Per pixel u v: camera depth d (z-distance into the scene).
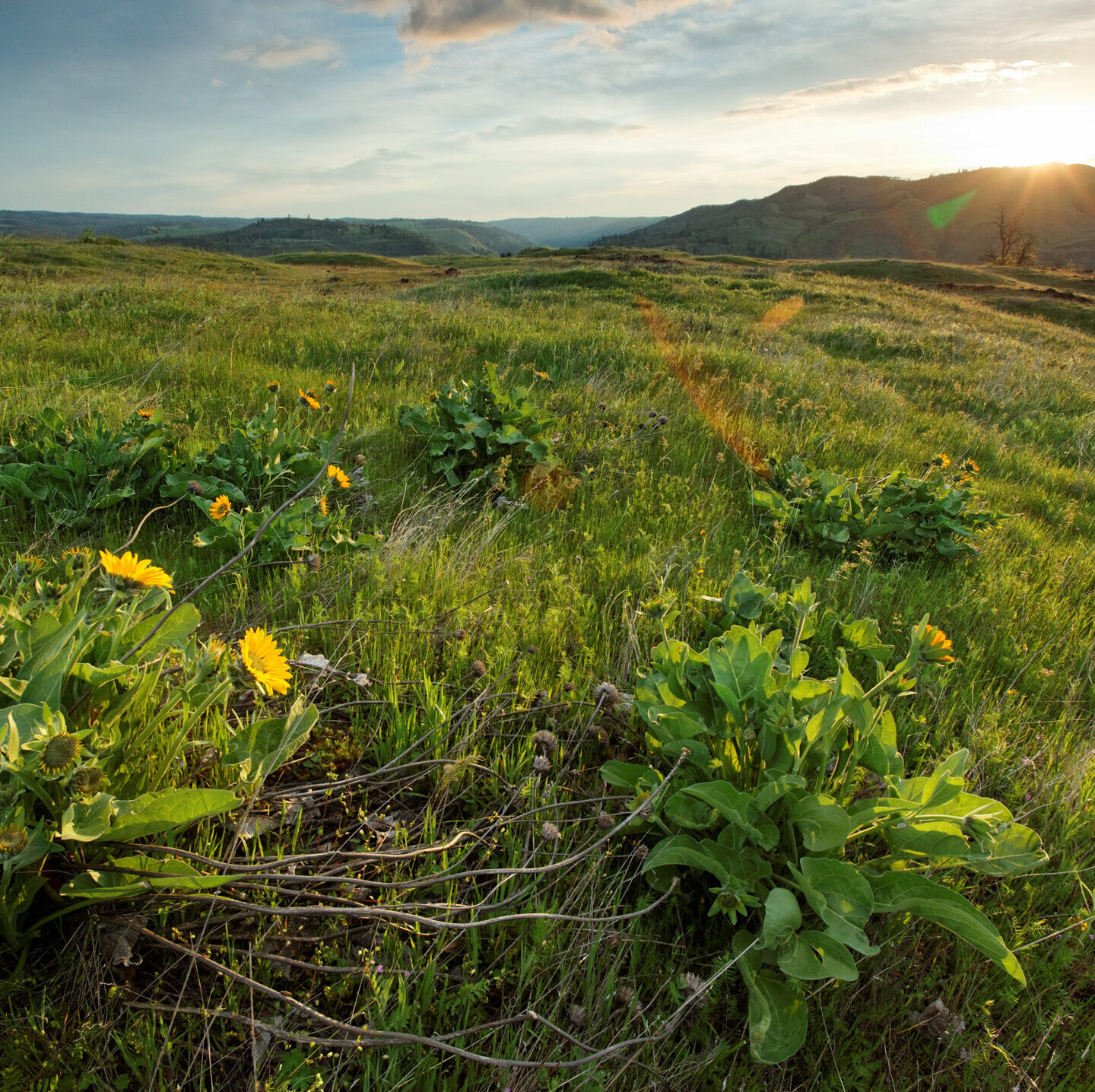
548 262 39.88
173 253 40.50
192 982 1.45
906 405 8.94
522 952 1.53
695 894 1.82
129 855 1.43
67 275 26.64
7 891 1.25
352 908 1.39
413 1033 1.36
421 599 2.85
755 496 4.44
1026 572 4.12
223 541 3.23
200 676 1.71
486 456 4.61
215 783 1.80
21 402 4.73
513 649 2.54
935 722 2.68
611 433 5.49
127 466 3.68
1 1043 1.26
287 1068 1.31
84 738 1.45
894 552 4.29
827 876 1.60
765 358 9.73
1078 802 2.26
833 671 2.80
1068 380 12.45
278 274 38.78
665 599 2.88
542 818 1.91
